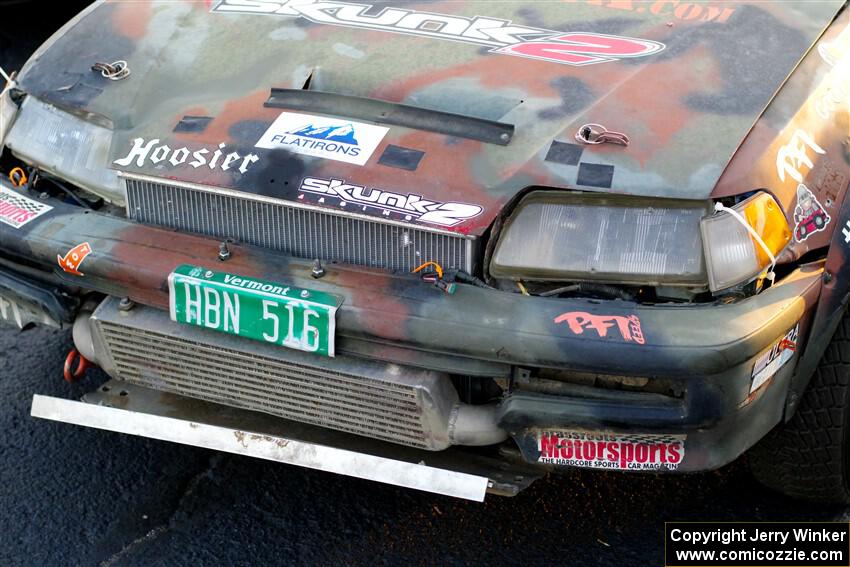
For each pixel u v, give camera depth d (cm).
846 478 308
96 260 281
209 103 304
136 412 293
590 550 304
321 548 305
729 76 297
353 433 278
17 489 325
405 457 279
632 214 261
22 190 314
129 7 354
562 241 262
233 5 349
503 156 272
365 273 268
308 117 290
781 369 264
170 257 278
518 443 262
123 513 317
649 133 274
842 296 278
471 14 334
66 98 317
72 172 312
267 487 328
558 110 284
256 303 264
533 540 308
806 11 336
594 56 306
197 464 337
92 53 333
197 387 289
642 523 314
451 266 265
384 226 267
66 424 353
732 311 248
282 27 333
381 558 302
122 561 300
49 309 297
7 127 332
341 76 307
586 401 250
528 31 323
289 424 294
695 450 255
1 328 402
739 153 268
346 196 270
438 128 281
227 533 310
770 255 260
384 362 262
